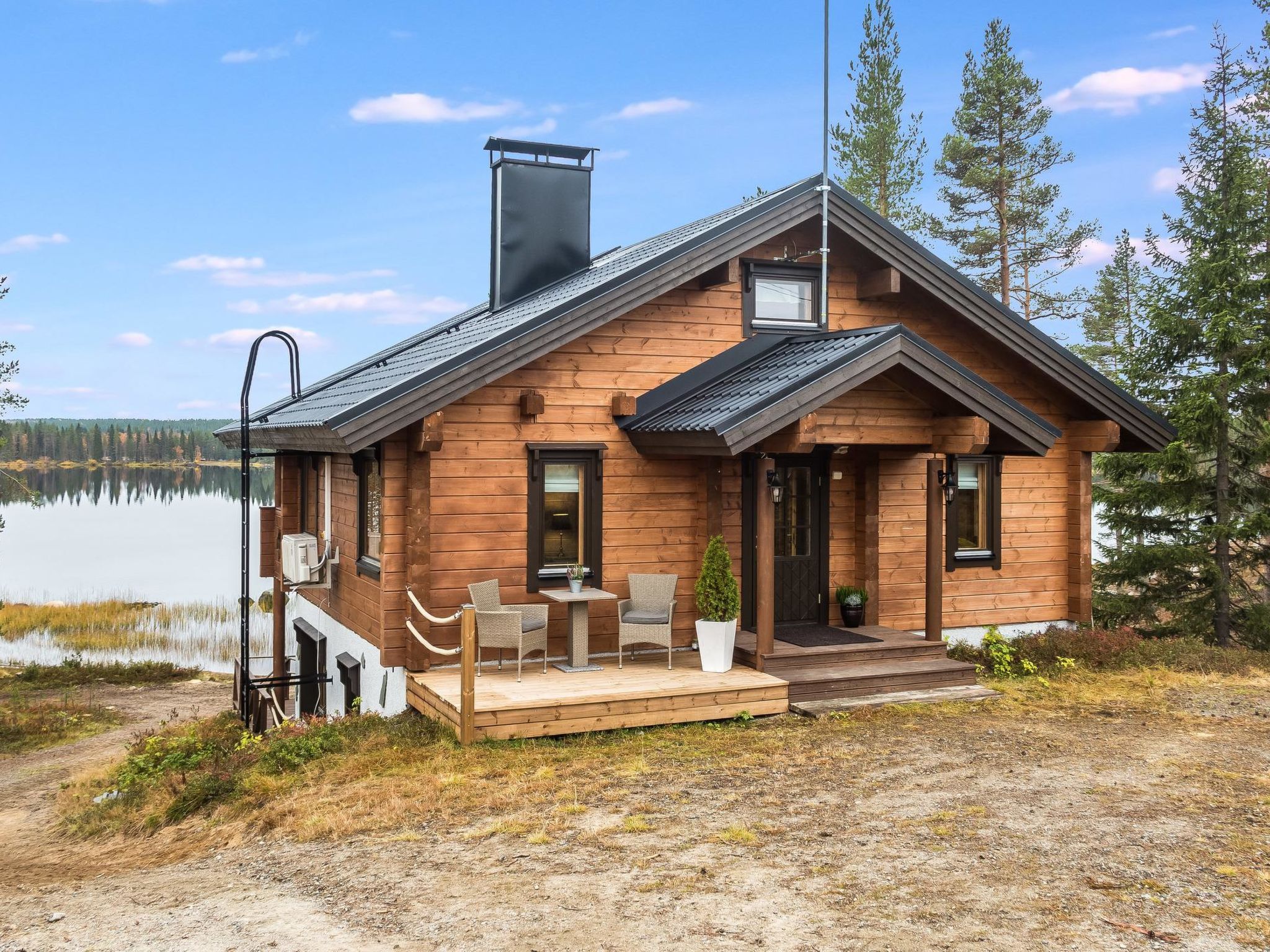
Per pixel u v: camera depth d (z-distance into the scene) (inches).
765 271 509.7
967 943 206.1
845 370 421.7
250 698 566.9
